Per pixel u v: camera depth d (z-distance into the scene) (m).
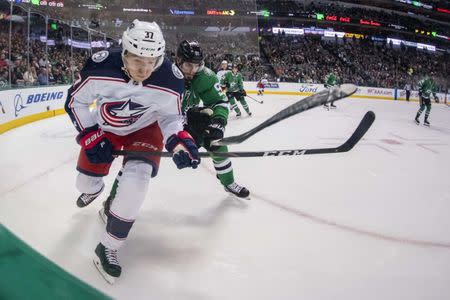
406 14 32.97
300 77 20.39
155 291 1.78
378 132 7.61
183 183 3.55
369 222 2.81
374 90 19.27
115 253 1.90
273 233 2.52
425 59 30.34
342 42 29.09
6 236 0.76
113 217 1.80
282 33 27.41
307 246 2.36
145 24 1.63
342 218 2.86
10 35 6.26
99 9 16.92
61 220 2.53
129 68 1.70
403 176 4.27
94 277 1.86
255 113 10.02
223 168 3.01
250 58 21.77
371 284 1.95
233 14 21.91
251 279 1.93
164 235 2.39
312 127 7.76
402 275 2.07
